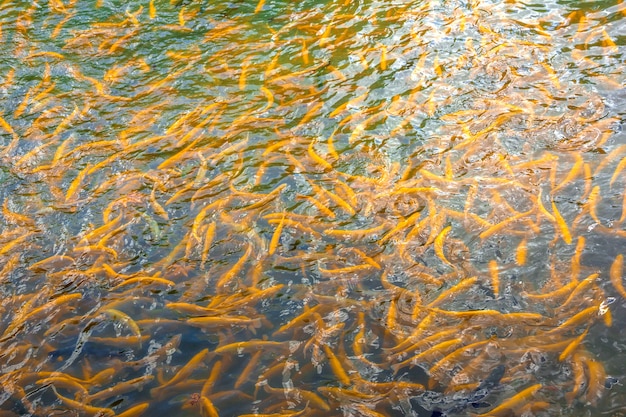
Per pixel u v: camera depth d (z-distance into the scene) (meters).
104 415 3.33
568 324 3.46
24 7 6.73
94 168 4.72
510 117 4.64
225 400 3.33
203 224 4.22
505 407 3.17
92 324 3.74
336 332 3.55
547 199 4.07
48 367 3.56
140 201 4.44
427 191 4.21
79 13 6.50
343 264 3.89
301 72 5.36
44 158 4.86
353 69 5.32
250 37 5.86
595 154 4.31
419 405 3.23
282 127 4.88
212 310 3.73
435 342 3.46
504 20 5.58
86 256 4.13
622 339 3.39
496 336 3.45
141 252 4.12
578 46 5.19
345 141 4.69
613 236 3.84
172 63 5.64
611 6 5.58
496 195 4.13
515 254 3.81
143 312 3.77
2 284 4.02
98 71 5.66
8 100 5.44
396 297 3.68
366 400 3.27
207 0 6.49
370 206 4.20
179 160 4.70
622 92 4.74
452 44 5.41
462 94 4.91
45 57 5.88
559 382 3.25
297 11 6.14
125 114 5.16
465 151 4.46
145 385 3.44
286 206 4.28
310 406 3.27
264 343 3.53
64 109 5.28
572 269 3.71
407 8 5.93
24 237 4.29
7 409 3.40
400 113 4.85
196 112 5.09
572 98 4.73
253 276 3.88
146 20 6.25
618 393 3.20
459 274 3.76
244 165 4.60
